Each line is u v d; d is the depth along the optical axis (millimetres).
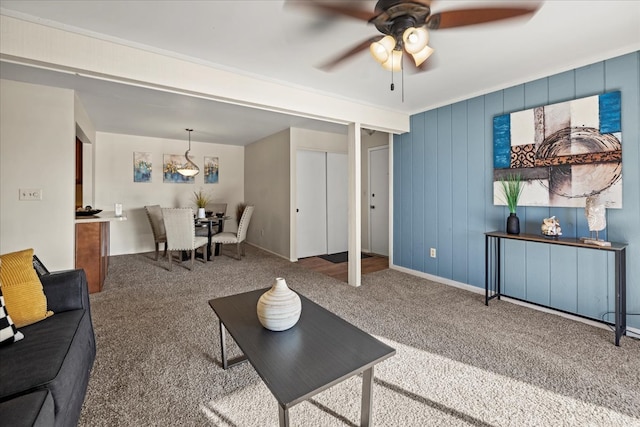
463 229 3451
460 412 1494
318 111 3170
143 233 5730
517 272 3000
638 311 2273
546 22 1922
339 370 1170
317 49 2279
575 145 2549
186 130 5195
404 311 2783
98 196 5328
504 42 2176
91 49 2021
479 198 3285
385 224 5281
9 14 1782
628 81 2285
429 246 3842
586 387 1671
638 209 2262
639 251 2260
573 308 2619
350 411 1513
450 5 1776
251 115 4211
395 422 1430
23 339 1375
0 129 2861
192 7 1770
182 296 3205
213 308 1786
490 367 1873
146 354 2025
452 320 2582
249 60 2457
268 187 5750
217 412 1500
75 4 1736
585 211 2383
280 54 2352
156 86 2309
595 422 1418
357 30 2008
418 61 1723
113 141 5434
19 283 1559
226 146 6621
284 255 5234
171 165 5988
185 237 4309
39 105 3004
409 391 1656
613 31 2037
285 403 983
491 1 1725
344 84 2984
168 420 1440
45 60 1878
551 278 2756
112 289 3438
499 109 3084
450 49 2279
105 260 3951
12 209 2914
